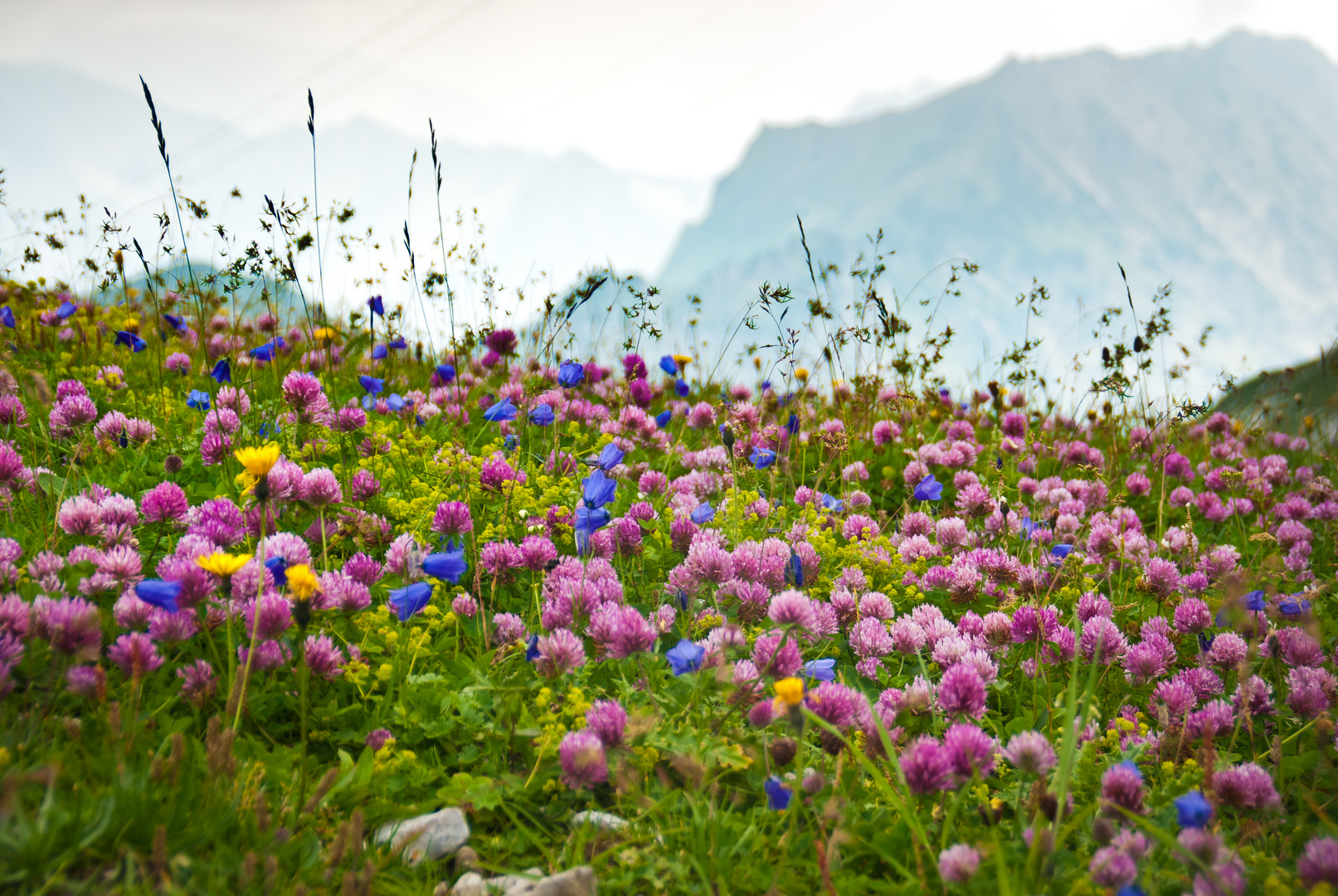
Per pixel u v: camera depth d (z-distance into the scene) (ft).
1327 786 9.84
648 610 12.56
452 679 10.14
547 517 13.76
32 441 14.37
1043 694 12.04
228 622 8.68
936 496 16.99
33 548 10.94
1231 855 7.82
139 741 7.82
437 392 21.17
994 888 7.28
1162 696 11.21
